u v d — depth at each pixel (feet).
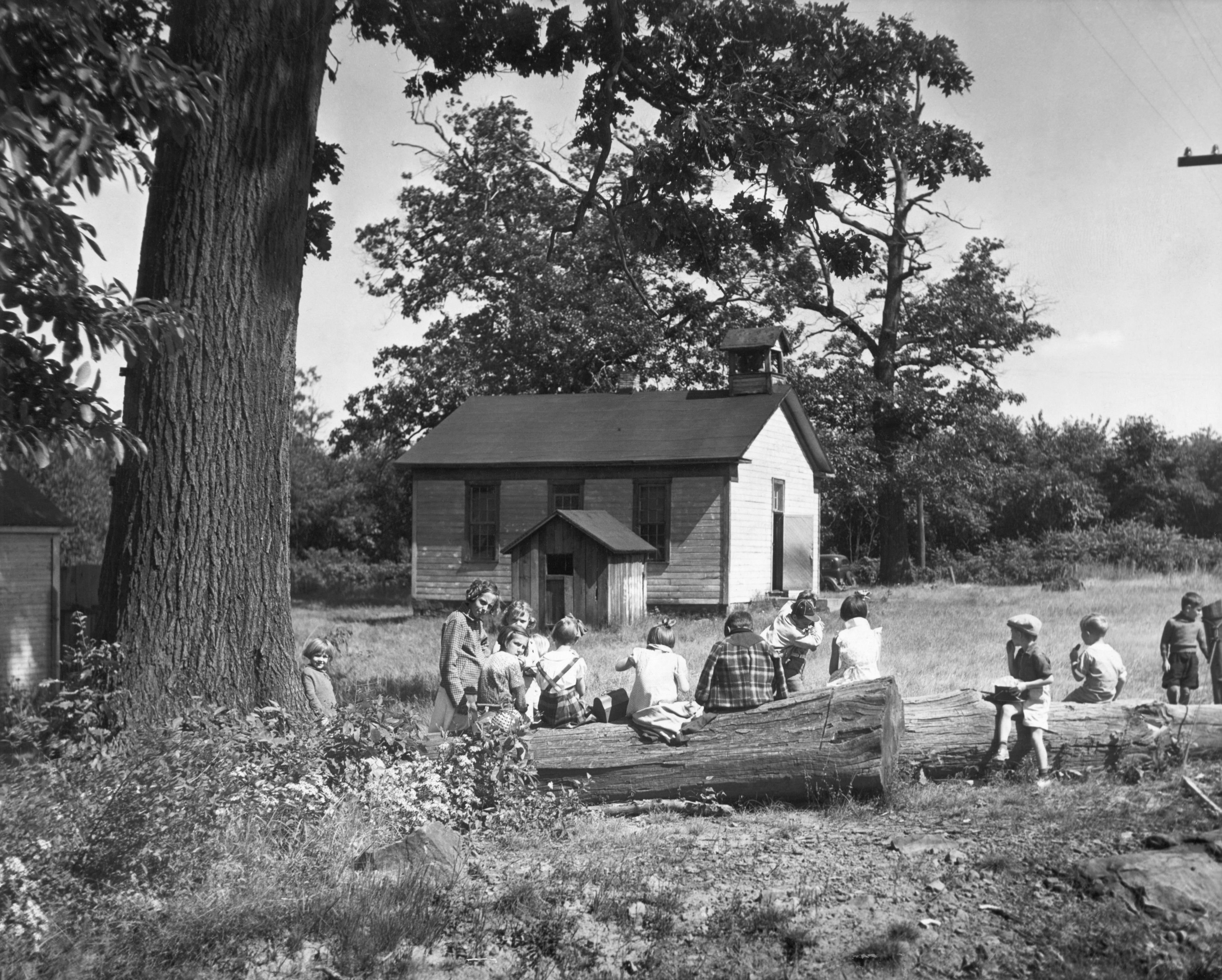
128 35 31.81
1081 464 246.88
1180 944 17.43
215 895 20.20
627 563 92.02
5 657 59.06
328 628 91.81
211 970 17.85
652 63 53.11
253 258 31.35
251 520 31.12
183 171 30.89
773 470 110.83
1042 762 28.04
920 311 153.07
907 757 28.91
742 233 56.70
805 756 27.02
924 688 44.91
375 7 50.55
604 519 94.53
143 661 29.99
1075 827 23.13
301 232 32.86
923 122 59.98
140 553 30.50
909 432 154.61
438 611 107.65
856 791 27.07
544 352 138.51
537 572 90.27
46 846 19.67
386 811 24.76
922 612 91.09
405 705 43.52
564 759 28.53
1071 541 169.58
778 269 142.41
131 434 17.95
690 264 58.75
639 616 94.32
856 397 147.33
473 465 104.99
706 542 99.50
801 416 116.57
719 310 141.79
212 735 24.71
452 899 20.94
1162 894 18.95
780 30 50.78
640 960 18.03
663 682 28.73
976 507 201.26
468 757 27.17
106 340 17.21
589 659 62.18
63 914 18.79
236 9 30.94
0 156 14.99
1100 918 18.31
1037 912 18.89
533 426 110.42
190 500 30.53
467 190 135.74
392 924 19.33
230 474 30.86
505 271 140.97
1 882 18.60
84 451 17.52
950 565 164.25
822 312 156.46
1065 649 59.82
